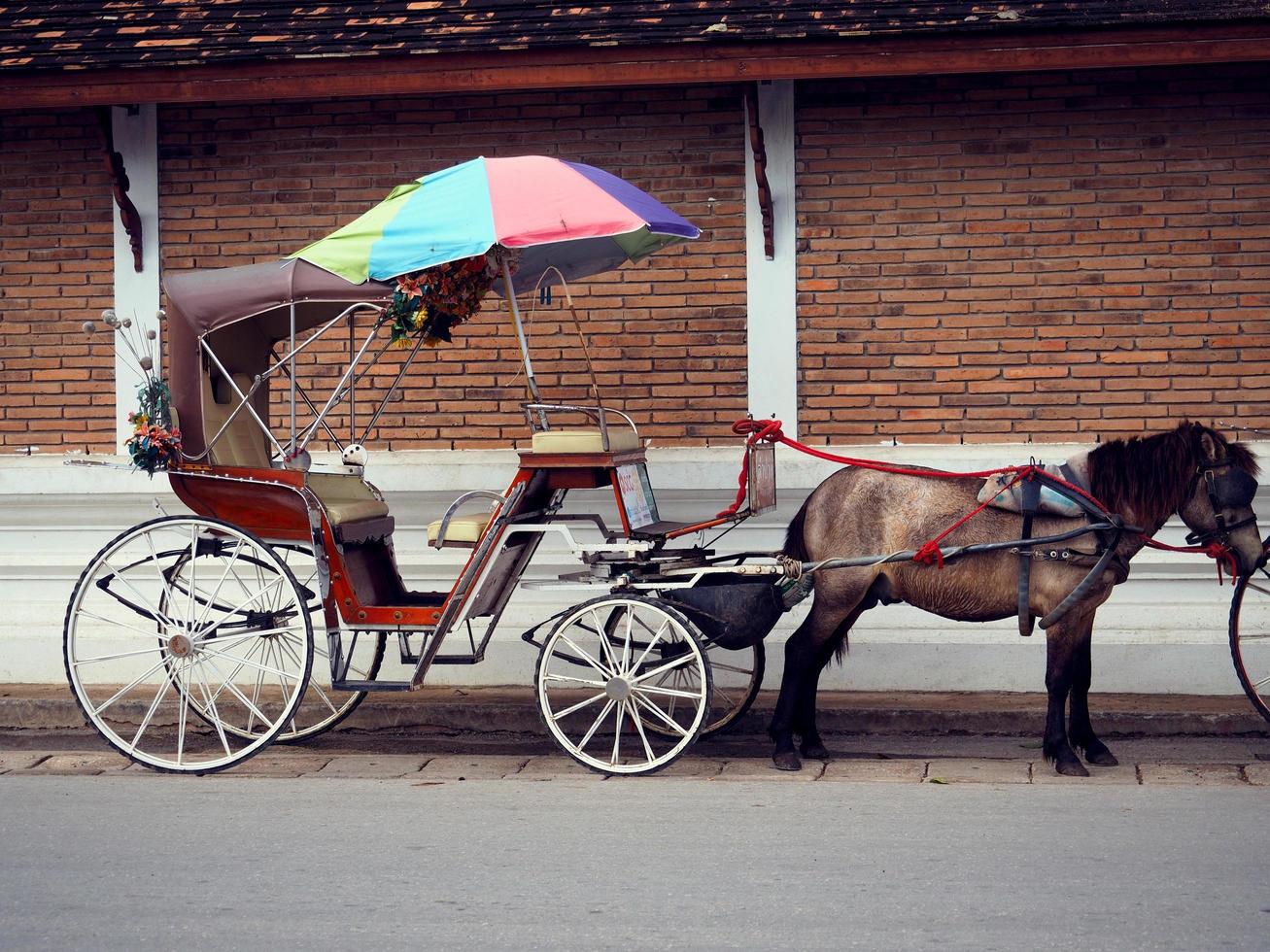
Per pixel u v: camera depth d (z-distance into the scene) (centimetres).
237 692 753
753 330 918
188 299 725
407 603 778
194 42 902
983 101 899
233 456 778
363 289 714
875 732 825
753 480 738
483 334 936
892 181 907
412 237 693
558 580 764
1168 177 890
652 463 915
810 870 538
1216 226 888
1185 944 457
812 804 643
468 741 820
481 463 926
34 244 960
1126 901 498
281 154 945
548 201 700
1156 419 895
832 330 915
